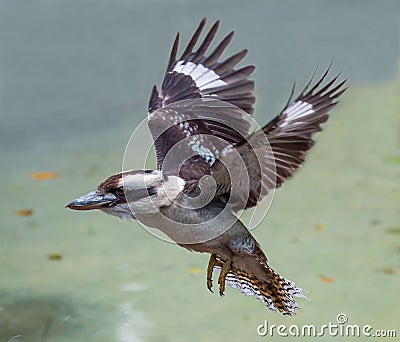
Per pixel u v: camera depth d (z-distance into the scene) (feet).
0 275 40.24
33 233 44.37
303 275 39.75
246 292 27.89
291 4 76.43
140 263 41.47
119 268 40.98
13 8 76.89
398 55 66.90
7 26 73.31
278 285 27.07
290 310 27.20
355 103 61.05
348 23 71.41
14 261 41.55
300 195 48.34
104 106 60.70
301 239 43.27
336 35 69.31
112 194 24.54
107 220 46.14
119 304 37.96
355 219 45.39
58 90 63.00
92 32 71.87
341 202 47.44
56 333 35.73
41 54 68.54
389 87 63.31
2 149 54.90
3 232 44.42
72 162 53.16
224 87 27.35
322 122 25.79
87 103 61.31
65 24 73.00
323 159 53.26
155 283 39.63
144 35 69.77
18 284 39.50
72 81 64.49
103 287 39.34
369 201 47.47
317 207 46.85
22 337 35.42
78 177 50.98
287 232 44.01
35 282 39.73
